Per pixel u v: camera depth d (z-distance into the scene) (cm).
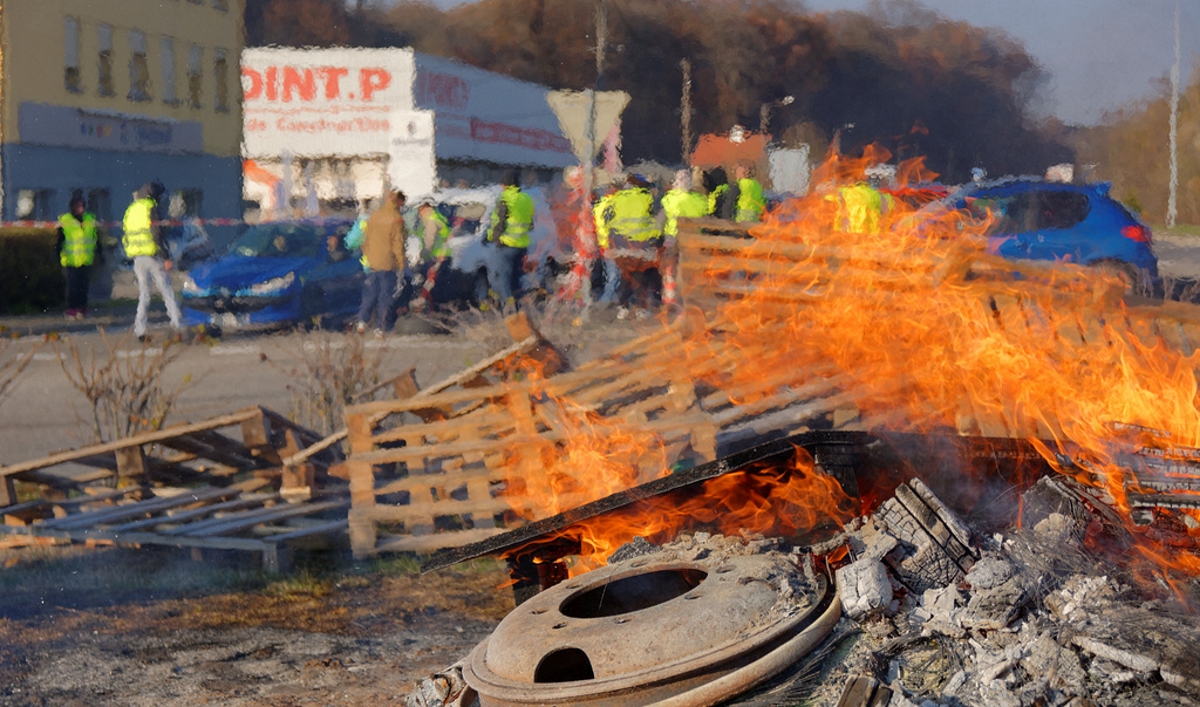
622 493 353
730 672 254
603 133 2639
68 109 2552
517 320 673
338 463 753
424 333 1452
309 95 2066
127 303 2144
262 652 484
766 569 286
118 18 2711
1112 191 1359
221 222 2295
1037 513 314
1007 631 259
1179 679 228
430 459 668
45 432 923
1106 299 624
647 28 4728
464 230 1680
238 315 1455
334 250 1562
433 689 317
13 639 508
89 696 436
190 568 626
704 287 740
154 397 852
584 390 719
